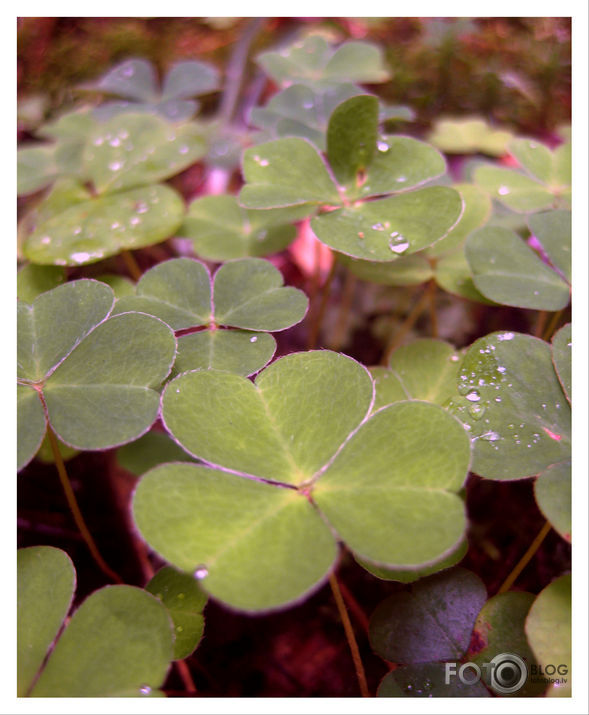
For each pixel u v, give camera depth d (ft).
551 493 0.22
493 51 0.55
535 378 0.25
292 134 0.42
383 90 0.54
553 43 0.55
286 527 0.20
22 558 0.23
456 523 0.19
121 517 0.32
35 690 0.20
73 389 0.24
